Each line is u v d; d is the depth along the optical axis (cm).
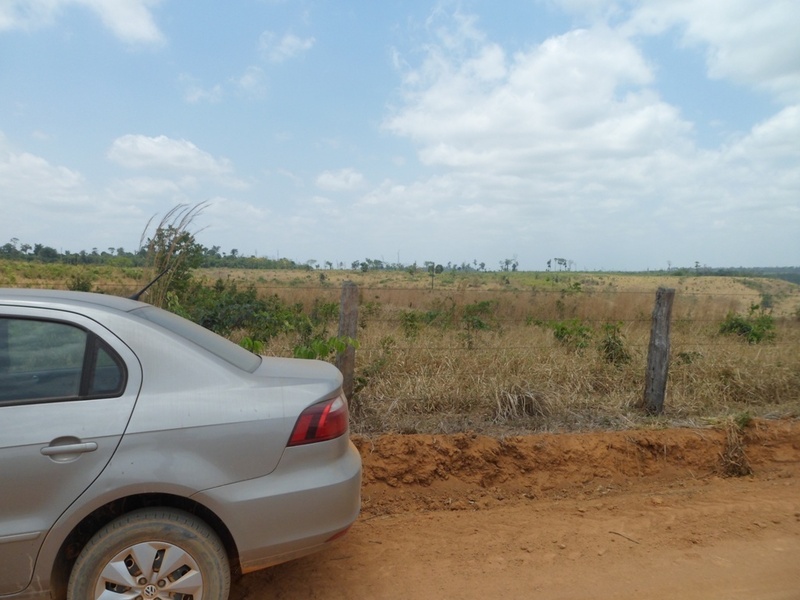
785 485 552
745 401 704
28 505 274
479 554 410
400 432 575
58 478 274
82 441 277
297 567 388
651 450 586
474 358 701
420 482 535
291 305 1153
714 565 395
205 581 289
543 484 546
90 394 289
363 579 374
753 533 444
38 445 274
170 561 284
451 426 595
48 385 289
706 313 1194
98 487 276
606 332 814
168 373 300
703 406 675
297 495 301
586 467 563
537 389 649
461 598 354
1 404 281
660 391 651
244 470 296
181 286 809
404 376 667
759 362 755
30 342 293
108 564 279
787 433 618
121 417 284
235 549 304
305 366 364
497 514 489
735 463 585
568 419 625
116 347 297
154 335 307
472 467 548
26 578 277
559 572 385
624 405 662
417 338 789
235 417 297
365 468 526
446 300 1377
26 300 300
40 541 275
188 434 289
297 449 304
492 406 632
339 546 421
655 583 372
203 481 287
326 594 357
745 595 360
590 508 499
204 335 357
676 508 492
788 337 941
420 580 374
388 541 431
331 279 3016
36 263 1919
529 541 431
